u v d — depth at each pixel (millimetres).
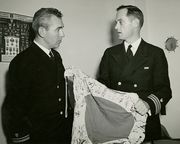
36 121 1735
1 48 1944
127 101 1721
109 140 1737
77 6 2436
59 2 2301
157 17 2945
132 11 1864
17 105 1665
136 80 1865
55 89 1791
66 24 2354
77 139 1689
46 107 1746
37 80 1727
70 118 1913
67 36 2361
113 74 1957
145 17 2980
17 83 1667
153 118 1900
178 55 2844
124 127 1722
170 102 2850
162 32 2918
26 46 2066
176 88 2844
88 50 2520
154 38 2963
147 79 1863
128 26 1870
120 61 1940
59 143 1838
